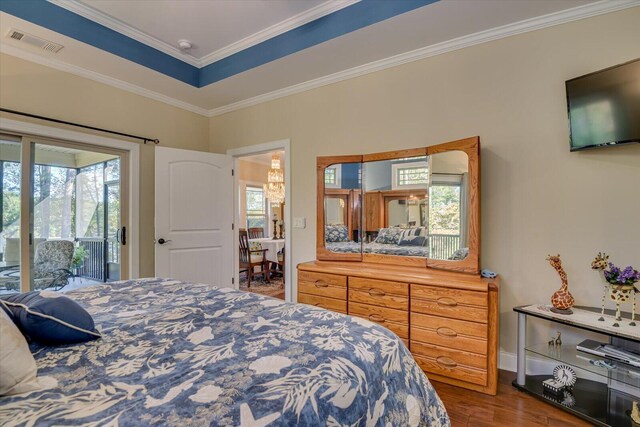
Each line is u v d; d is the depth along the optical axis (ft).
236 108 12.68
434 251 8.27
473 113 8.07
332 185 9.87
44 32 7.72
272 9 8.20
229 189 13.01
